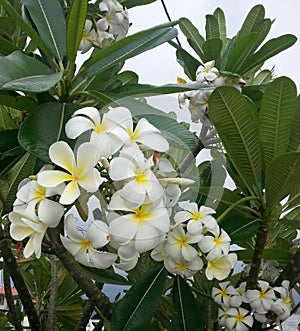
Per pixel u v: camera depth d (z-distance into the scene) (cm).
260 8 129
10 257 84
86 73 89
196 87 75
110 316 82
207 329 100
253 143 91
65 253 77
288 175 87
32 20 92
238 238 100
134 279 105
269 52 122
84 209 58
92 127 58
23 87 60
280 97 88
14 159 80
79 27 73
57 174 56
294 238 130
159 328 105
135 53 85
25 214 58
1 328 125
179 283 89
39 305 125
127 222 57
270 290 97
